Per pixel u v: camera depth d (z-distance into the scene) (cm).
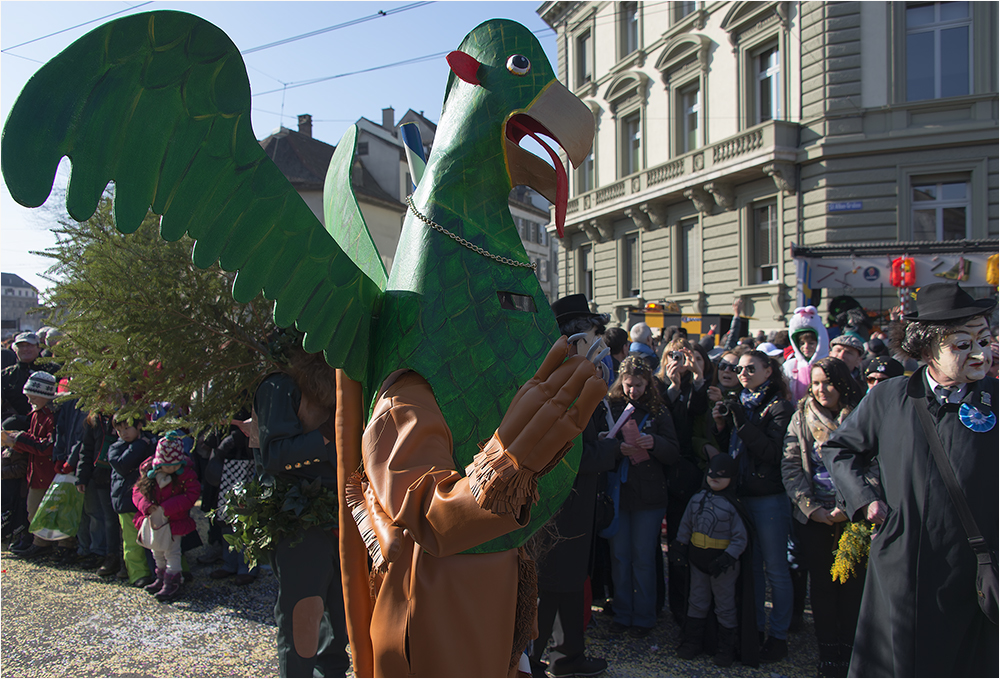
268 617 361
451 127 155
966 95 1109
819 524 302
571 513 293
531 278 151
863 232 1162
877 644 217
